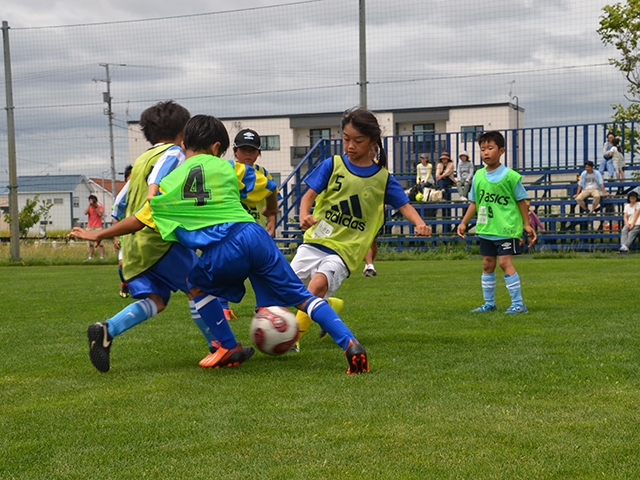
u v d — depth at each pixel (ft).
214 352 13.41
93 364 12.39
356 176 14.55
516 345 14.34
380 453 7.85
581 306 20.57
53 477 7.40
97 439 8.60
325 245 14.52
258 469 7.45
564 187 55.11
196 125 12.67
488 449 7.89
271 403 10.08
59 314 21.67
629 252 49.26
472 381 11.15
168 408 9.98
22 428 9.12
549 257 47.11
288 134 149.48
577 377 11.26
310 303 12.37
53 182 193.77
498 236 19.71
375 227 14.74
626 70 68.74
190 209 12.14
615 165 55.47
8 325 19.17
